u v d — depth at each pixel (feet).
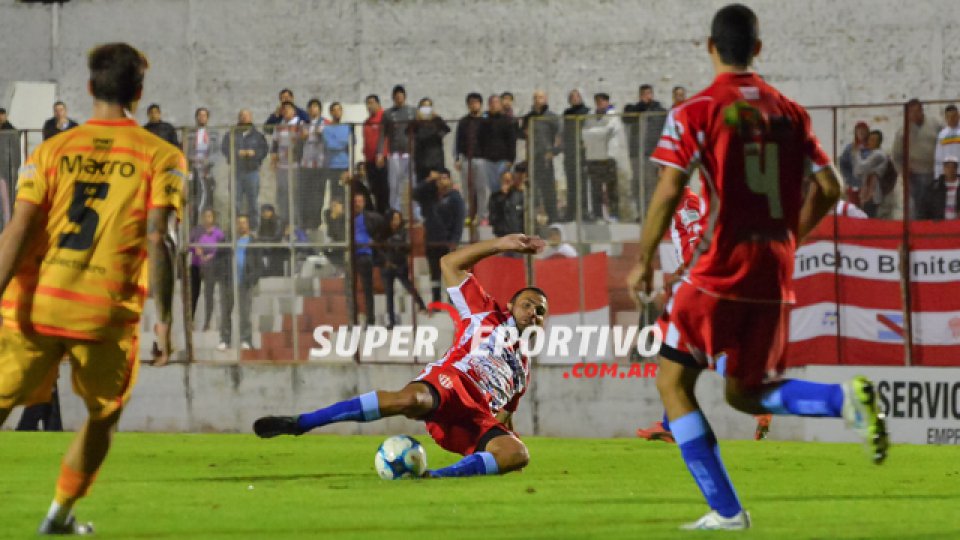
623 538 65.36
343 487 95.55
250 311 179.42
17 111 280.10
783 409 64.49
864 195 160.35
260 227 178.60
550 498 87.66
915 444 152.35
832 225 160.86
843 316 160.86
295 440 159.94
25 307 62.80
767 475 110.52
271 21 307.37
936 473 112.78
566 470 113.80
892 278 159.63
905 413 153.89
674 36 291.38
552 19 296.51
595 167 168.35
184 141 180.14
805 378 160.45
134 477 106.73
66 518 66.59
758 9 286.25
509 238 104.68
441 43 301.02
